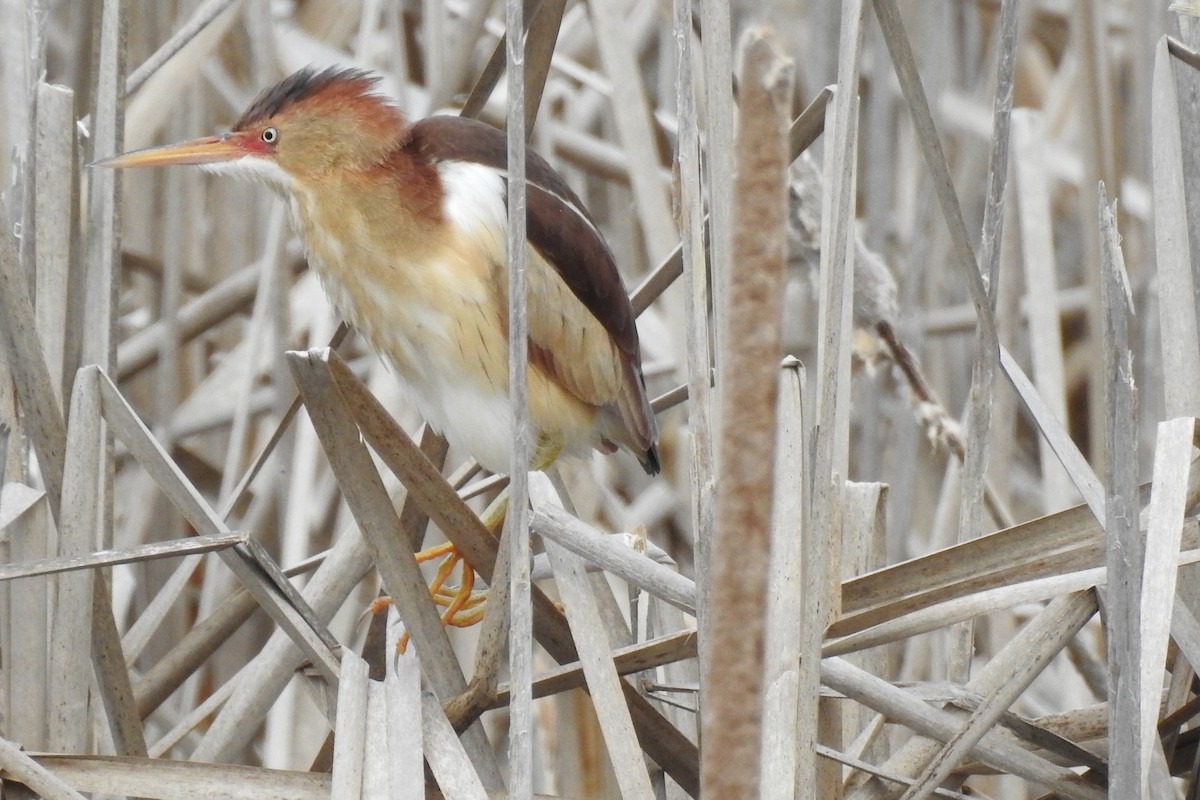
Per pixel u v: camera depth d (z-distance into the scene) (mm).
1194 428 3658
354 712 3545
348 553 4695
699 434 3379
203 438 7734
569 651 4156
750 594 2051
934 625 3598
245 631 6590
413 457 3662
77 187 4602
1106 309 3303
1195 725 4238
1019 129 7059
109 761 3676
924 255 6891
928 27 7488
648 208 6117
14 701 4117
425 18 6062
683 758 4051
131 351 7383
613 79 6152
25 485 4156
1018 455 8375
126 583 6262
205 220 8547
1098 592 3678
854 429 7359
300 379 3482
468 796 3434
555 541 3764
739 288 2002
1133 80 6957
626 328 5539
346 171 5141
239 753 4461
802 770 3348
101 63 4688
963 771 4223
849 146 3477
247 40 8109
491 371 5180
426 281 5109
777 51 1963
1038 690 6672
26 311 4023
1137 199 7461
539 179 5316
